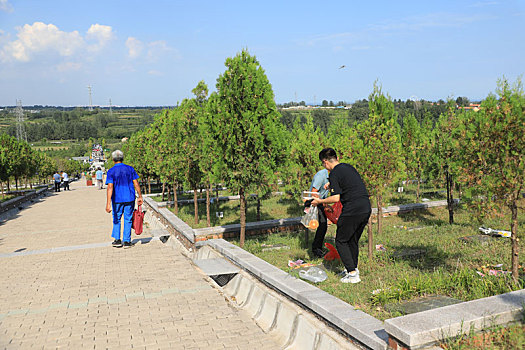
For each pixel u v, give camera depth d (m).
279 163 8.23
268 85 7.83
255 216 12.49
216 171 7.80
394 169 7.20
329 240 8.45
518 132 4.61
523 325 3.24
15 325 4.64
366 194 5.33
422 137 14.98
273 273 5.45
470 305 3.45
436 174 10.98
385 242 8.01
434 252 6.94
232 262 6.77
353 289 5.13
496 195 4.89
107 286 6.09
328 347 3.78
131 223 9.09
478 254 6.76
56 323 4.70
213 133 7.90
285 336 4.42
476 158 5.05
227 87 7.70
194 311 5.14
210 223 11.26
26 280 6.44
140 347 4.10
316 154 10.77
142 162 22.80
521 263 5.88
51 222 15.23
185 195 21.42
